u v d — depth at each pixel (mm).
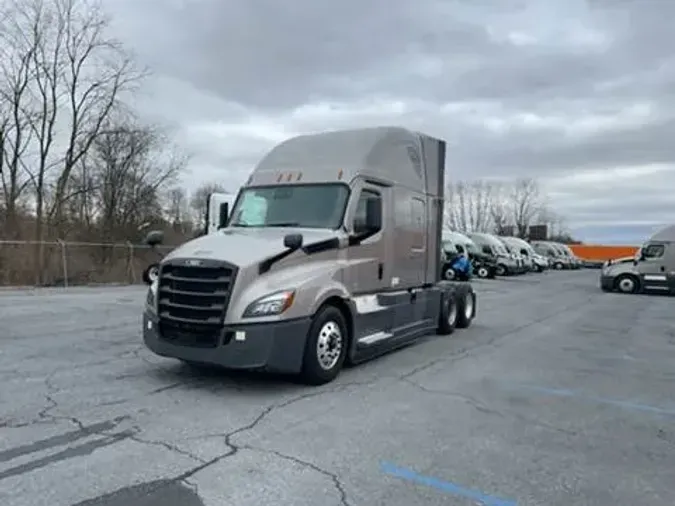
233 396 5922
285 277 6273
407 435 4871
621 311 16672
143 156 35906
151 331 6398
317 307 6395
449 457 4410
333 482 3867
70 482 3738
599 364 8375
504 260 37031
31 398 5641
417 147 9359
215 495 3609
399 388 6496
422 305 9570
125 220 33219
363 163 7625
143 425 4914
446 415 5504
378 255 7828
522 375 7473
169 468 4000
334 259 6949
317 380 6469
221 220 8898
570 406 6020
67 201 28891
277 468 4059
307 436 4754
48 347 8328
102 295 17391
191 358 6062
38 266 20516
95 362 7363
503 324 12820
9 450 4273
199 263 6109
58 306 13820
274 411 5434
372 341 7613
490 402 6055
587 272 51312
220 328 5930
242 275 5977
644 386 7035
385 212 8047
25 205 27141
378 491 3760
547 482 4016
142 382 6391
